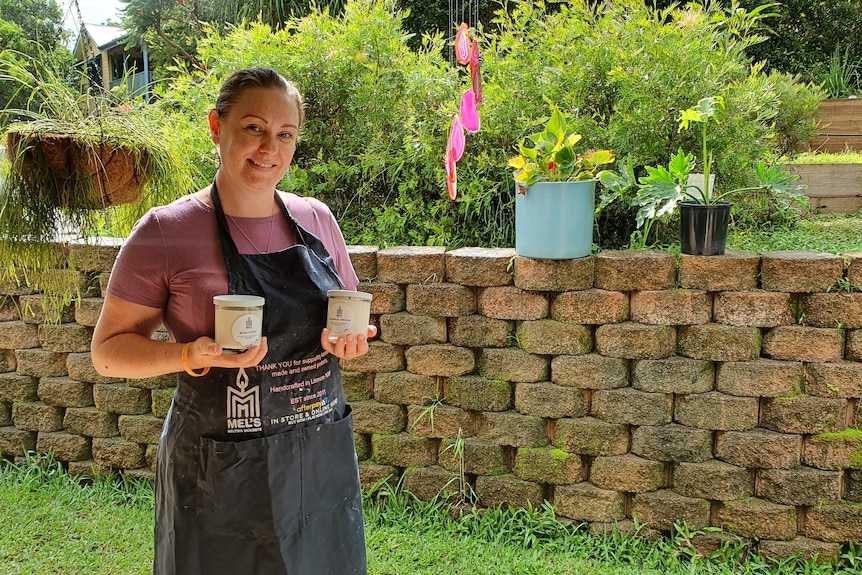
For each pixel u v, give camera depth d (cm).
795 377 245
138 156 223
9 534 273
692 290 249
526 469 270
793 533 251
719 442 255
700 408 253
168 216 158
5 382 325
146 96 333
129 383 310
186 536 161
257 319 146
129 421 311
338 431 171
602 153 255
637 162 304
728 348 248
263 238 168
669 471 262
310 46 342
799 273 241
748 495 254
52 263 240
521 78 321
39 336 319
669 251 277
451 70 349
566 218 249
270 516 159
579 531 266
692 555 252
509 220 315
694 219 247
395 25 354
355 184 345
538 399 267
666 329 253
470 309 273
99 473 317
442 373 277
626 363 260
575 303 258
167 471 164
